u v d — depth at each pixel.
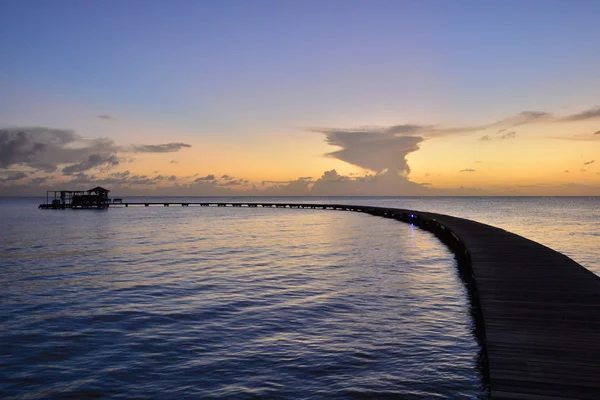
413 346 9.02
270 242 29.41
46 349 8.88
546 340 7.45
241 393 6.94
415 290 14.27
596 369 6.29
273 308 11.98
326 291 14.09
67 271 18.06
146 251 24.69
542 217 68.06
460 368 7.89
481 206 139.50
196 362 8.18
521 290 11.02
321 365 8.02
